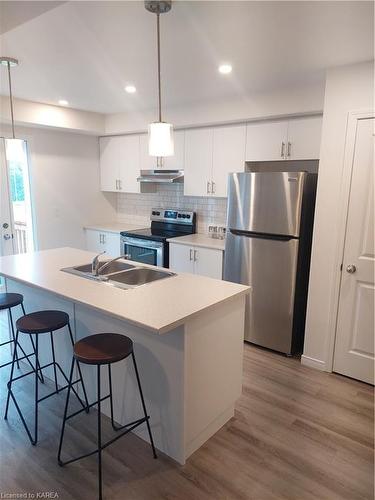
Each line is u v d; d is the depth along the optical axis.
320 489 1.82
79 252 3.27
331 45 2.17
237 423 2.31
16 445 2.08
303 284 3.21
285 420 2.34
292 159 3.32
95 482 1.83
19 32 2.03
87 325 2.33
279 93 3.16
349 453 2.06
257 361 3.14
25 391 2.63
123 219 5.44
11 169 4.20
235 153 3.69
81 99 3.70
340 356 2.90
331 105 2.64
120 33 2.04
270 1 1.64
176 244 4.07
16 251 4.39
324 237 2.83
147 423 1.99
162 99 3.64
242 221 3.32
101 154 5.08
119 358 1.76
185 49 2.27
